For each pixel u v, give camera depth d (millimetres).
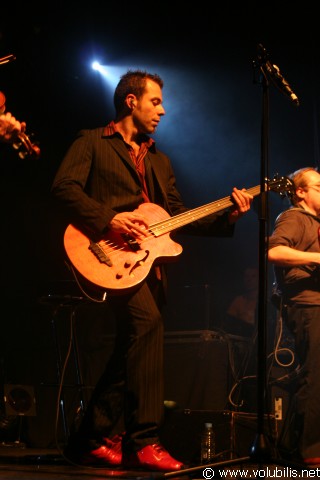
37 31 6805
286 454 4160
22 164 7230
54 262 7102
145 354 3238
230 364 4859
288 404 4457
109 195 3441
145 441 3156
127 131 3590
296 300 3857
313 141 7512
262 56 3217
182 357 4984
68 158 3432
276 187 3588
